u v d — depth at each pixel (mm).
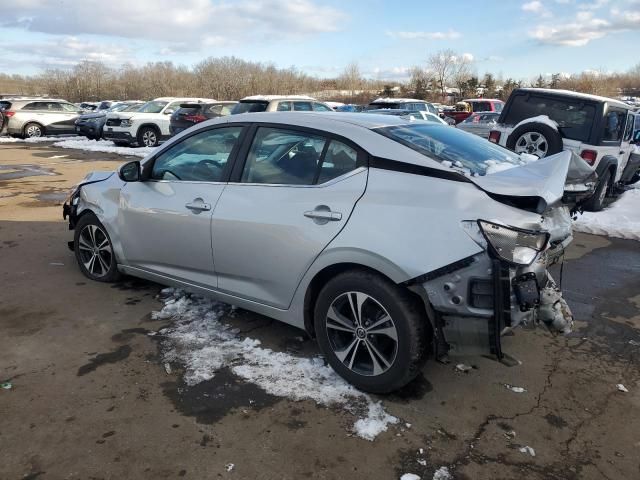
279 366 3258
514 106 8461
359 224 2832
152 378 3100
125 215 4160
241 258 3395
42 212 7508
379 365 2906
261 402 2889
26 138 20922
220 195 3506
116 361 3283
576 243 6457
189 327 3775
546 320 2746
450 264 2566
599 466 2459
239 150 3523
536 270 2684
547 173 3115
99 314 3967
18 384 3006
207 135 3760
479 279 2537
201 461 2430
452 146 3262
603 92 66375
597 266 5496
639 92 73000
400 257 2668
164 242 3885
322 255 2971
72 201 4781
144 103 19234
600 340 3752
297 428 2680
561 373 3279
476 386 3105
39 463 2389
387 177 2881
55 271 4914
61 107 22094
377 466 2428
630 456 2529
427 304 2656
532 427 2732
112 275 4512
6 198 8578
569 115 7922
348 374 3027
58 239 6047
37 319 3861
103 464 2395
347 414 2803
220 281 3623
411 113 16188
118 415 2744
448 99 62812
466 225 2570
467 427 2721
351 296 2926
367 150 2992
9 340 3531
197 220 3592
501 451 2545
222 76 67562
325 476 2359
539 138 7508
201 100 18422
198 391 2977
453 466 2439
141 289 4480
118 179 4367
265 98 13219
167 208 3805
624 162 9328
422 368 3051
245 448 2523
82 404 2830
